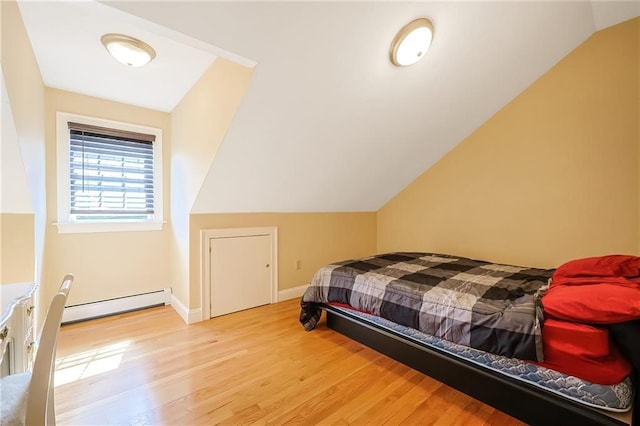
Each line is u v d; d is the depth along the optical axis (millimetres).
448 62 2123
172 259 3004
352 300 2100
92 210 2656
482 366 1467
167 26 1303
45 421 801
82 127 2572
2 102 1321
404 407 1475
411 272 2215
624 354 1140
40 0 1455
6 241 1713
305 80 1828
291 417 1406
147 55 1910
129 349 2064
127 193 2848
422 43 1812
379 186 3543
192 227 2572
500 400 1437
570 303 1247
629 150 2303
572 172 2557
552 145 2656
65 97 2500
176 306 2863
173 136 2980
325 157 2637
